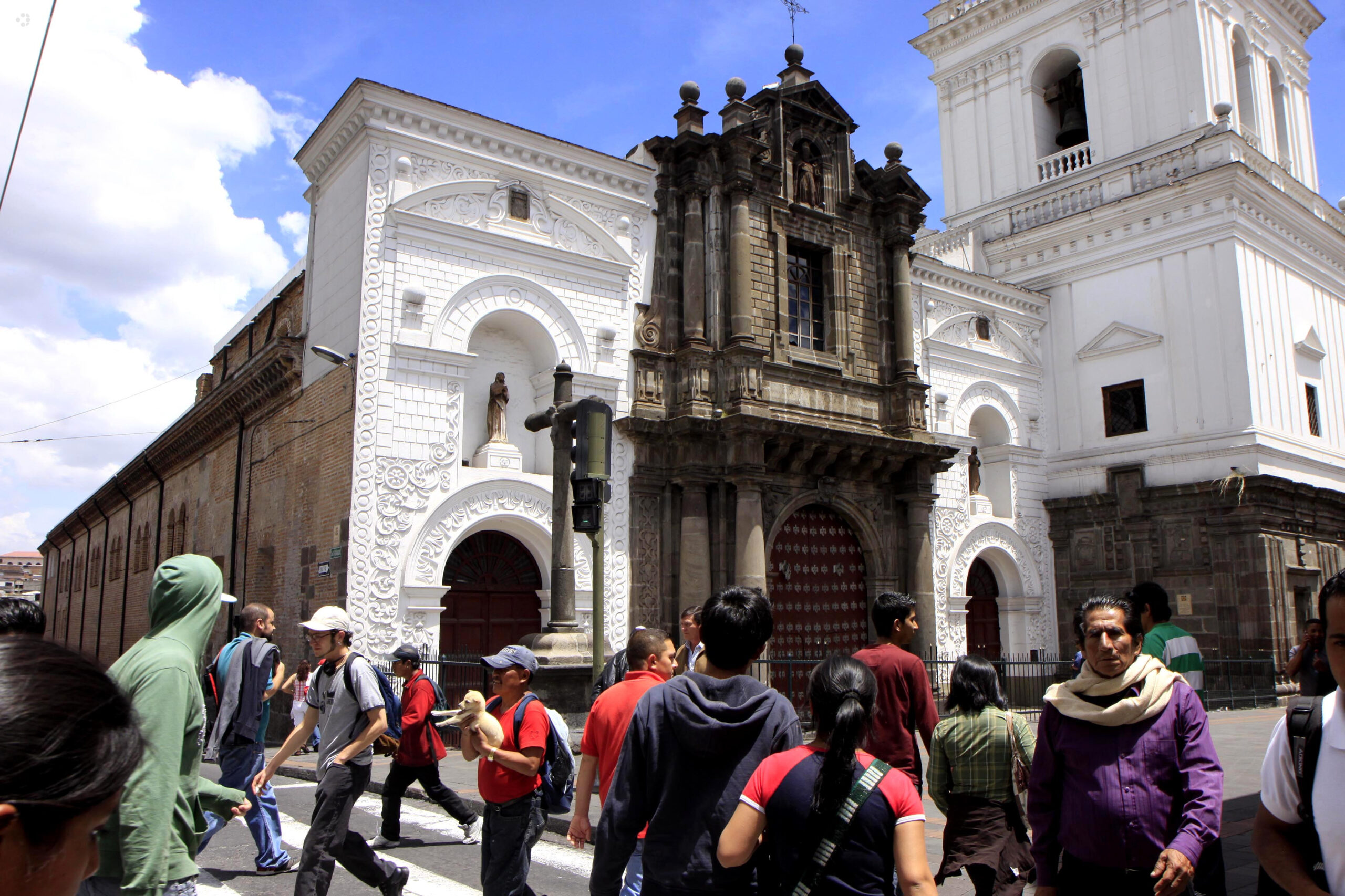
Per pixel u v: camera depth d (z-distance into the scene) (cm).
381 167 1912
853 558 2508
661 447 2205
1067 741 471
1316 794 346
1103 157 3153
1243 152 2892
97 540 4650
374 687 706
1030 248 3216
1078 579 2953
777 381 2352
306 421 2070
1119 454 2934
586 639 1608
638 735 446
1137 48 3106
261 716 868
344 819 679
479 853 935
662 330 2277
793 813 375
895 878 424
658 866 419
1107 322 3014
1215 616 2670
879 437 2409
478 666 1920
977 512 2830
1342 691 349
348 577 1772
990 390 2944
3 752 166
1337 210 3419
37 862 174
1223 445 2720
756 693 438
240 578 2439
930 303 2814
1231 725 1919
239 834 1016
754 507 2173
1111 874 448
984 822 615
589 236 2191
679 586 2158
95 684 185
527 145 2098
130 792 371
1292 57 3644
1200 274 2830
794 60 2591
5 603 511
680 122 2338
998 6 3425
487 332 2111
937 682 2434
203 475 2925
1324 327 3130
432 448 1894
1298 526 2764
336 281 1986
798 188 2519
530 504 2012
